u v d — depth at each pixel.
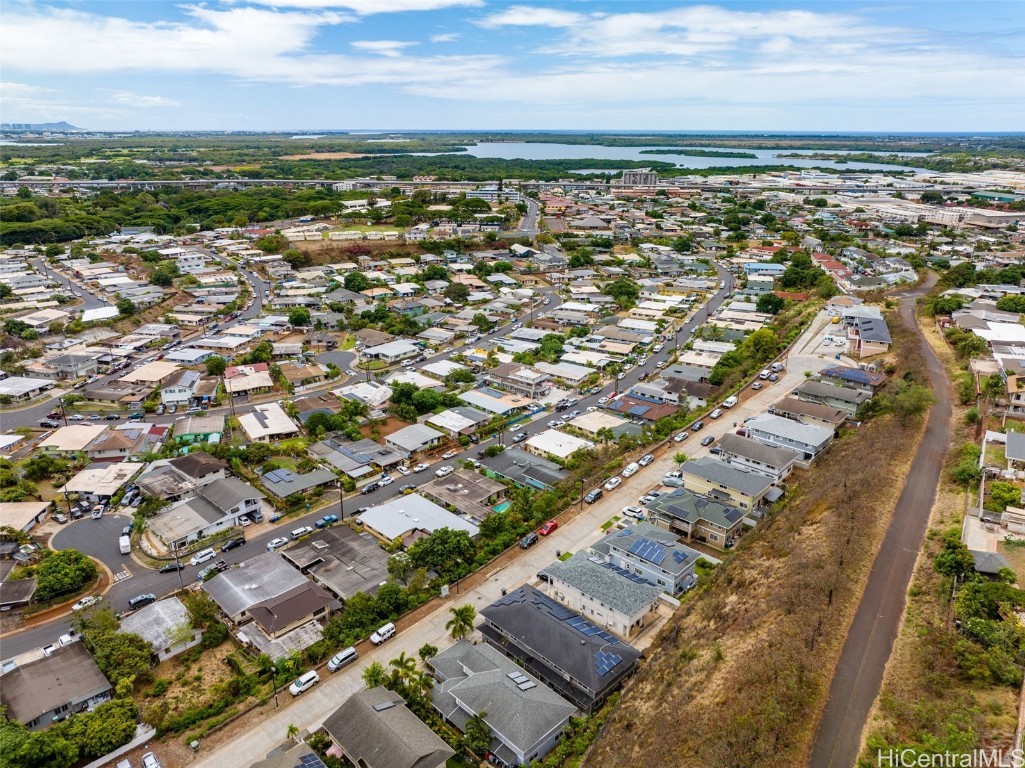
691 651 62.31
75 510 95.75
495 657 65.62
